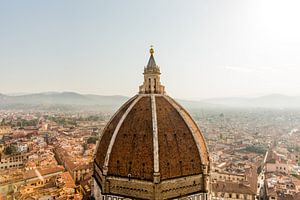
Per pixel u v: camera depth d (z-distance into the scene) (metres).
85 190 167.25
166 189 81.50
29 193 161.00
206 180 87.38
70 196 152.12
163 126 87.06
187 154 86.88
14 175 195.00
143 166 82.12
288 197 178.38
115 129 89.50
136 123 88.50
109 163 86.19
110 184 85.56
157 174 79.25
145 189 81.00
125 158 84.62
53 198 153.00
